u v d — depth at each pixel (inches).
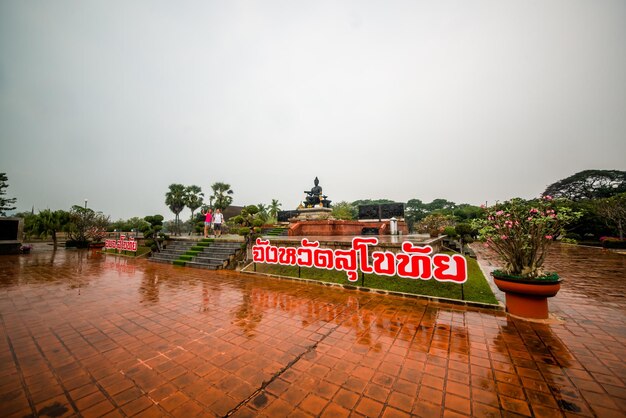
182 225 1913.1
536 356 145.6
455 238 661.9
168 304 250.4
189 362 142.5
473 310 226.4
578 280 344.5
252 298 270.2
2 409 104.6
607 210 901.8
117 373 131.9
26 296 279.7
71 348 159.8
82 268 469.7
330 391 116.0
